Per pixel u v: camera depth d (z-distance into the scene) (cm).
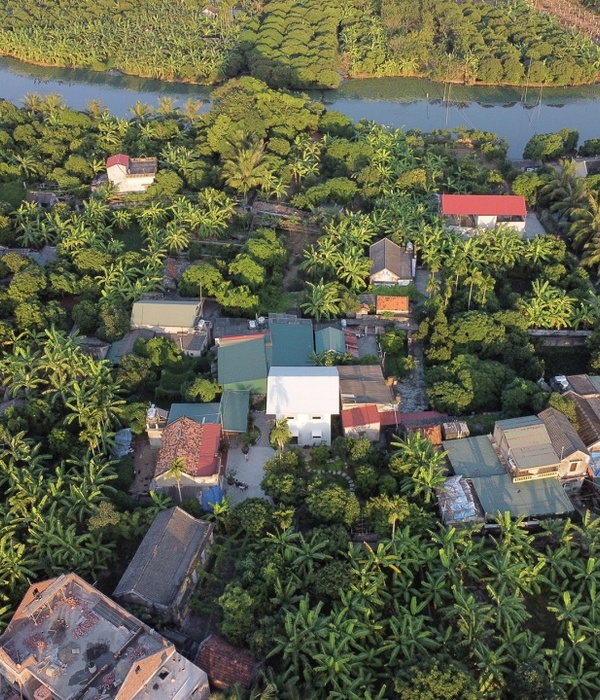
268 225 13800
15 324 10869
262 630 6675
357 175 14938
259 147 15025
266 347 10406
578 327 11031
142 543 7581
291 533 7762
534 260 12181
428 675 6056
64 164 15812
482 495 8212
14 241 13212
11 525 7744
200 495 8400
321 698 6319
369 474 8288
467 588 7425
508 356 10294
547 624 7212
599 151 16450
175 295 11906
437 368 10038
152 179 14962
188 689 6212
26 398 9538
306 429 9194
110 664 6341
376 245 12625
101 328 10825
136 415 9312
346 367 9881
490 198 13450
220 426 9125
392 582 7369
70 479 8306
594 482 8456
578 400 9238
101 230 13200
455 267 11844
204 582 7544
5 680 6488
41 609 6812
